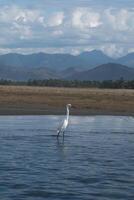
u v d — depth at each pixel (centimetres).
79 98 9625
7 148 3316
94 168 2620
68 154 3116
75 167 2645
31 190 2095
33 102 8469
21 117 6053
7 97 9169
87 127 4994
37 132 4356
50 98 9375
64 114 6738
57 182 2255
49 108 7562
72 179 2327
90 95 10788
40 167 2625
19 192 2059
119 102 8831
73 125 5184
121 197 2011
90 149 3369
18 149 3281
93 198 1986
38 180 2289
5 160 2820
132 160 2905
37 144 3575
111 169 2595
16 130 4494
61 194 2039
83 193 2061
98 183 2248
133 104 8556
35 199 1956
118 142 3784
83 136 4175
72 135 4234
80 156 3042
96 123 5491
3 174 2408
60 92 12100
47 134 4228
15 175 2391
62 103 8438
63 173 2469
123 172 2512
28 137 3978
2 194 2020
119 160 2900
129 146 3550
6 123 5191
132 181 2298
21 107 7519
